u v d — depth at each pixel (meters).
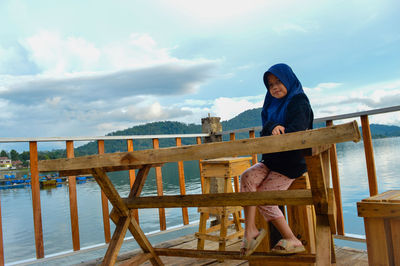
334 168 2.57
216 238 2.35
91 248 2.71
